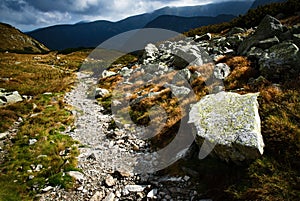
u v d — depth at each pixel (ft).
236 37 70.69
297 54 39.75
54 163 33.09
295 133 24.29
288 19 85.35
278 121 26.25
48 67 146.72
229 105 29.27
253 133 23.76
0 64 136.36
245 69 46.42
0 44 535.60
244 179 22.39
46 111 57.41
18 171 31.81
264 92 32.40
